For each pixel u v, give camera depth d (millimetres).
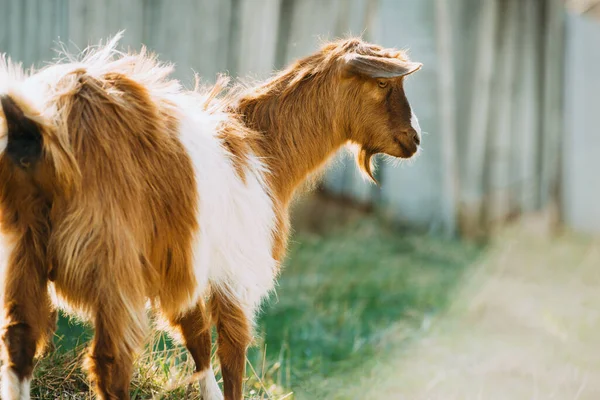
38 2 12734
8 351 4480
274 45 14031
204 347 5668
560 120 16500
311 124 5977
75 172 4445
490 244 14438
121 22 12922
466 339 9055
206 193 5008
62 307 4949
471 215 15281
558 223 16422
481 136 15555
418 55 14414
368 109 6078
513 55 15938
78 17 12680
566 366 8125
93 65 4844
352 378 7602
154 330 6113
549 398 7176
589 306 10680
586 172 16516
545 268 12867
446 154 14617
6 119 4406
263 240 5477
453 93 14844
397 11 14375
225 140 5410
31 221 4551
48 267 4609
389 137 6141
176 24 13250
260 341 7906
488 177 15859
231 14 13633
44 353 5891
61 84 4602
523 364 8164
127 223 4566
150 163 4723
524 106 16156
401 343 8812
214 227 5082
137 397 5805
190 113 5207
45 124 4375
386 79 6051
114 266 4504
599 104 16500
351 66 5832
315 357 8078
